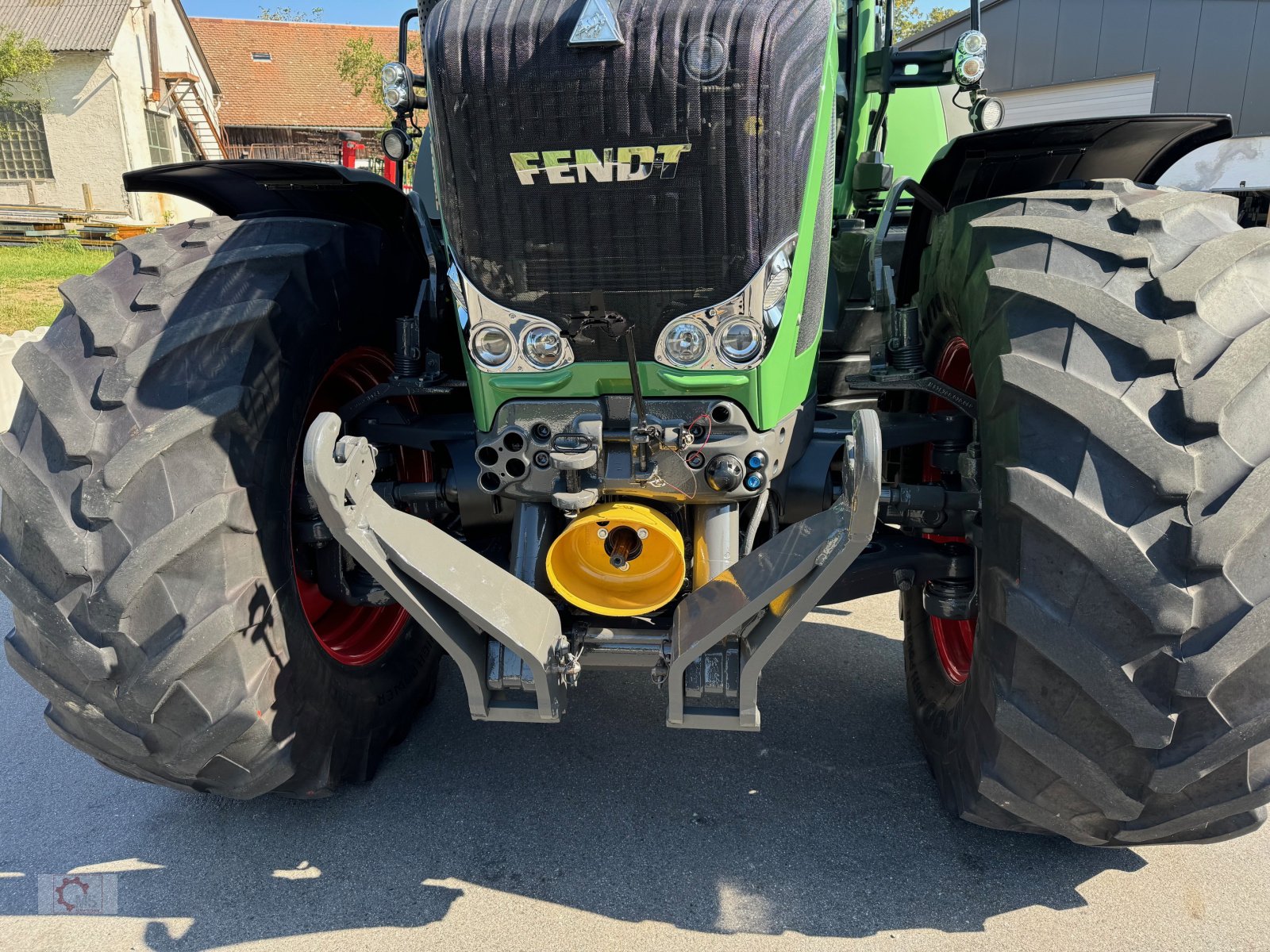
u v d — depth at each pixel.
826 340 3.06
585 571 2.02
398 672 2.73
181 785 2.18
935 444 2.46
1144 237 1.86
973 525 2.13
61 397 1.95
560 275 1.88
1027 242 1.96
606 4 1.66
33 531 1.89
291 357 2.15
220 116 29.38
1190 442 1.65
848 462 1.65
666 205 1.80
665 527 1.91
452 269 1.95
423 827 2.39
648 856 2.27
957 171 2.39
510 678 2.00
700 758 2.68
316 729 2.25
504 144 1.78
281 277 2.16
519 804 2.48
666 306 1.88
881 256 2.46
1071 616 1.69
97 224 19.23
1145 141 2.23
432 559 1.85
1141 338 1.71
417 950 1.99
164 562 1.86
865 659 3.28
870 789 2.52
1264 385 1.69
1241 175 14.53
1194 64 16.09
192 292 2.08
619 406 1.98
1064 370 1.74
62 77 21.22
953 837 2.32
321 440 1.64
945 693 2.46
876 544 2.33
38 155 21.73
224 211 2.59
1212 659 1.61
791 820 2.39
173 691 1.90
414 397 2.89
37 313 10.66
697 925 2.04
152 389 1.95
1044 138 2.19
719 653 1.98
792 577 1.74
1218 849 2.26
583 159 1.77
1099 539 1.64
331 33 31.75
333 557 2.34
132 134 21.94
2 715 3.03
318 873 2.23
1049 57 16.94
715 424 1.95
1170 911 2.06
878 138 3.47
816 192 1.94
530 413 2.00
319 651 2.30
